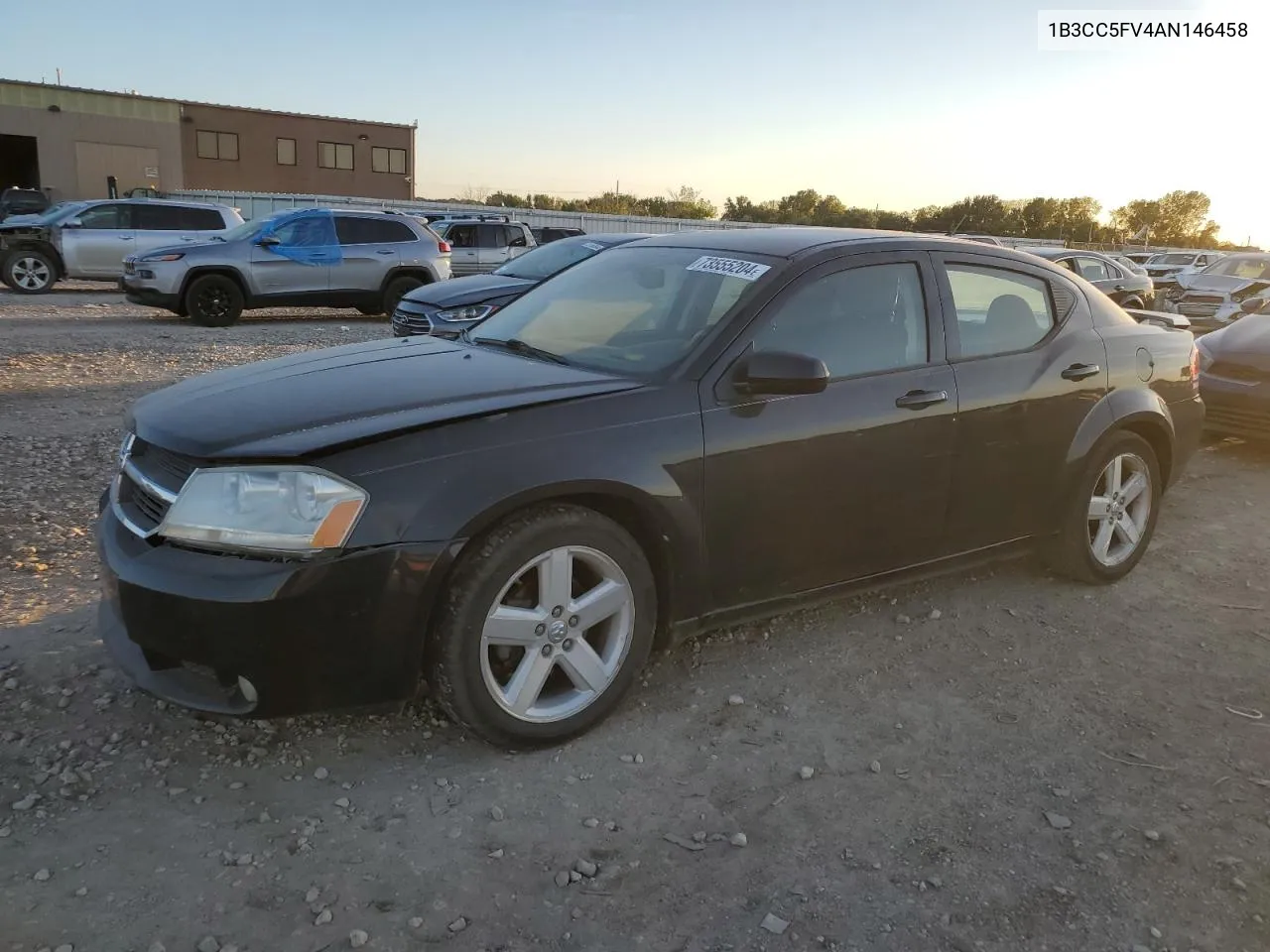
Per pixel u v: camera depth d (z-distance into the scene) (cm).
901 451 373
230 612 263
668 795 292
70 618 388
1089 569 458
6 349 1100
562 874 255
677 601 334
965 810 290
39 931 227
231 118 4612
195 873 250
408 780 294
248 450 273
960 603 446
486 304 991
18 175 4384
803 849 269
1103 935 241
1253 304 923
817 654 390
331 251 1570
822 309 365
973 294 413
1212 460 752
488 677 296
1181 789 304
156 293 1467
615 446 308
